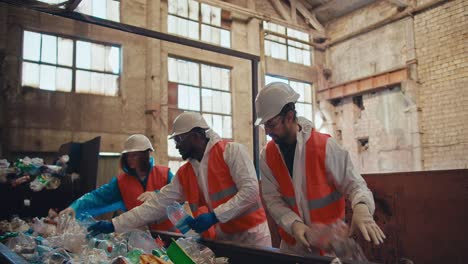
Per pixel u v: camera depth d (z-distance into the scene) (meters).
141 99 8.00
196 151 2.05
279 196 1.90
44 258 1.44
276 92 1.70
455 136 9.01
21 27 6.73
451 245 2.52
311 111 11.64
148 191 2.55
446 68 9.22
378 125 10.37
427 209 2.65
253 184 1.88
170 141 8.36
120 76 7.80
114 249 1.56
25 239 1.73
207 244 1.68
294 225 1.72
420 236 2.67
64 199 3.35
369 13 10.87
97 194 2.63
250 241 2.01
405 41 9.98
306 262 1.26
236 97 9.60
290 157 1.82
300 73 11.37
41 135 6.74
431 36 9.52
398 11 10.16
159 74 8.24
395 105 10.04
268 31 10.66
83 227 1.97
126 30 3.15
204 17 9.50
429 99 9.50
